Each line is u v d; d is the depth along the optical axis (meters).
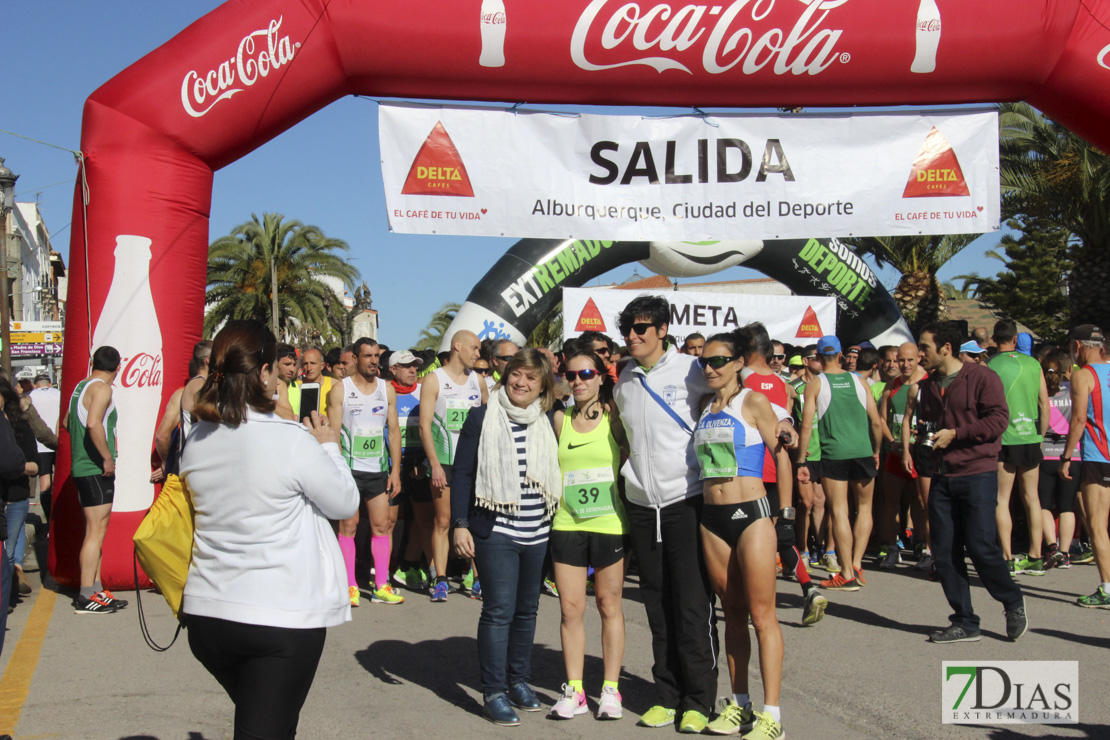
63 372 6.89
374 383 6.65
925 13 6.72
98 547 6.32
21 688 4.64
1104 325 16.33
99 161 6.70
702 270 11.27
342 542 6.60
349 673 4.97
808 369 8.04
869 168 7.28
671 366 4.22
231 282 32.94
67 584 6.95
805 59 6.83
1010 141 16.84
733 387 3.98
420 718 4.26
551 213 7.21
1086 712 4.30
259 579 2.64
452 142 7.14
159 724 4.11
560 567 4.33
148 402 6.82
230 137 6.86
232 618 2.61
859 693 4.61
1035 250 30.98
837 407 6.98
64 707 4.34
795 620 6.16
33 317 54.03
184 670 4.96
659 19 6.77
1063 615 6.21
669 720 4.20
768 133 7.26
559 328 32.28
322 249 33.88
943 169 7.27
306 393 4.99
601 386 4.49
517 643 4.43
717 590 4.03
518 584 4.36
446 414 6.70
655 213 7.27
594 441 4.34
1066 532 7.91
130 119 6.68
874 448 7.21
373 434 6.57
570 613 4.34
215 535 2.68
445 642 5.62
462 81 6.90
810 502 6.97
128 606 6.50
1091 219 16.34
